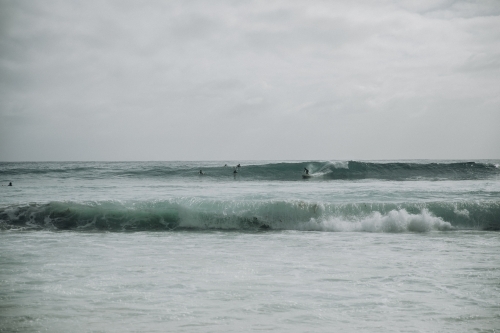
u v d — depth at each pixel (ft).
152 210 46.93
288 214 46.44
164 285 22.52
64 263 27.58
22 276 24.20
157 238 39.19
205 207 47.60
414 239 38.34
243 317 17.89
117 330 16.46
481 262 28.25
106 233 42.34
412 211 46.21
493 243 36.09
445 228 43.91
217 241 37.45
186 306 19.22
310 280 23.61
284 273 25.16
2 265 26.91
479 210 45.75
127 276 24.35
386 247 34.19
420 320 17.60
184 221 46.52
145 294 20.97
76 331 16.37
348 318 17.84
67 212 46.93
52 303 19.56
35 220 46.83
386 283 23.04
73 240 37.60
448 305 19.44
